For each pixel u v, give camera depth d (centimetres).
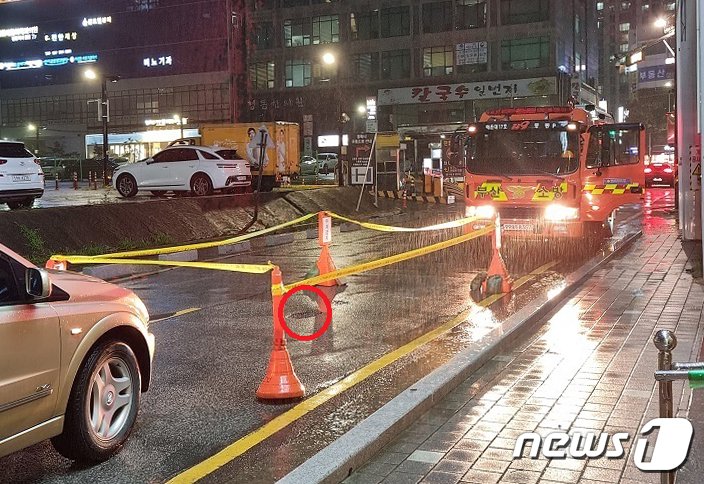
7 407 436
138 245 1881
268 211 2559
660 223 2312
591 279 1247
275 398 643
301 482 436
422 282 1294
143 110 8794
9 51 9438
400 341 862
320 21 7925
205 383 708
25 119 9469
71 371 483
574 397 614
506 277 1156
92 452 504
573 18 7744
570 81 7462
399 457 498
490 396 625
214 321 994
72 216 1827
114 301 532
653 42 2533
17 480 491
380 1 7606
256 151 3397
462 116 7388
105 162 4503
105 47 8912
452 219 2862
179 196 2923
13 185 2042
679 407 579
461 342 841
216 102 8394
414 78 7506
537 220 1669
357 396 655
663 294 1088
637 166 1722
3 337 433
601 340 816
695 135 1661
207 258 1750
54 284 500
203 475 487
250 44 8275
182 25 8488
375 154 3189
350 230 2478
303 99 8038
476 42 7238
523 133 1672
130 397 539
